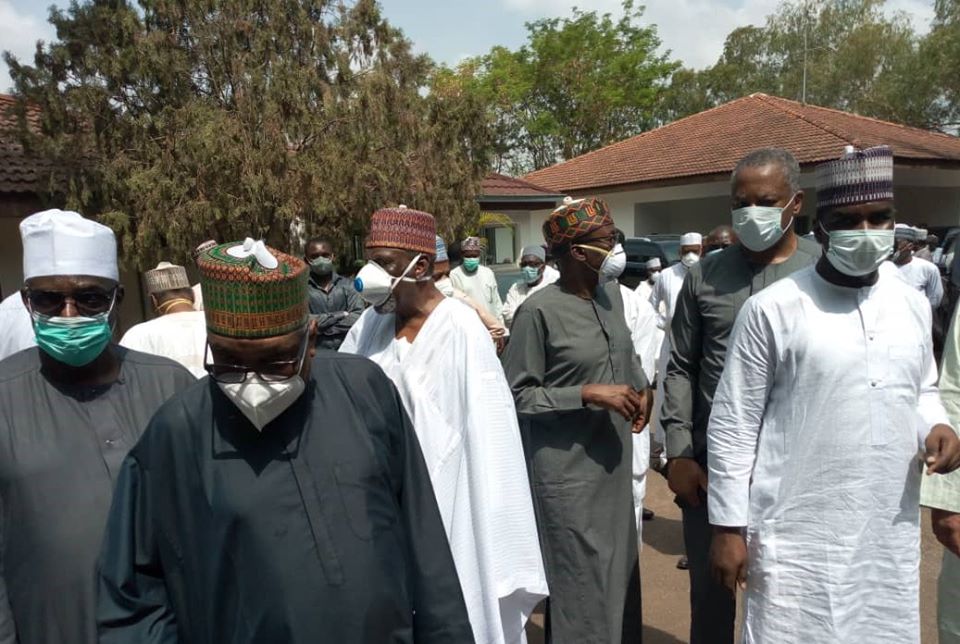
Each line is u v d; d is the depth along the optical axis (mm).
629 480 2869
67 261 1844
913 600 2045
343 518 1416
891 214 1908
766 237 2430
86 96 7574
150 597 1476
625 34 35094
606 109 33750
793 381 2012
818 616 2020
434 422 2256
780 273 2514
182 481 1423
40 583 1768
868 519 1986
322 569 1374
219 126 7473
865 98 32312
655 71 34625
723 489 2109
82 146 7895
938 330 6094
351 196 8250
